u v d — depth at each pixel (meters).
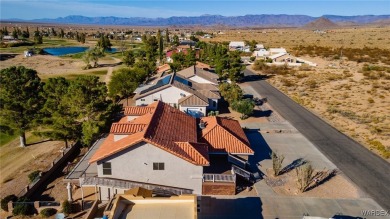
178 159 27.66
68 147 38.81
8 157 38.59
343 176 33.59
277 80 85.19
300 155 38.66
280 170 34.53
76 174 29.47
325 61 117.00
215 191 29.23
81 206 26.80
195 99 49.78
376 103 61.25
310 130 47.28
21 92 38.94
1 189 30.83
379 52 127.81
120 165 27.77
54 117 35.88
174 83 51.53
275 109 57.81
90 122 34.91
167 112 36.34
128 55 108.00
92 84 37.25
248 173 32.12
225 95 59.16
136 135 28.88
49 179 32.28
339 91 71.44
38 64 117.25
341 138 44.28
